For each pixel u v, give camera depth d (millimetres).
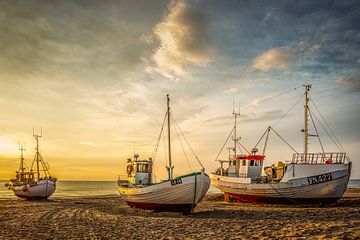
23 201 47781
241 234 16578
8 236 17094
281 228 18156
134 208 31062
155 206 27891
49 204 41000
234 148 41438
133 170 33906
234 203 37906
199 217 24828
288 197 32875
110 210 31969
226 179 38375
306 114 34344
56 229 19375
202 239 15484
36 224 21672
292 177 32719
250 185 35344
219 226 19562
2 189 140250
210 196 51531
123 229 19094
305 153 33656
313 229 17047
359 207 30391
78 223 21984
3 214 28203
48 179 51500
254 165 38125
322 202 32062
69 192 104812
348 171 31297
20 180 55594
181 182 26188
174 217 25250
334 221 20625
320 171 31734
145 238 16141
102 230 18828
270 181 35000
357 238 14156
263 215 25031
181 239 15625
